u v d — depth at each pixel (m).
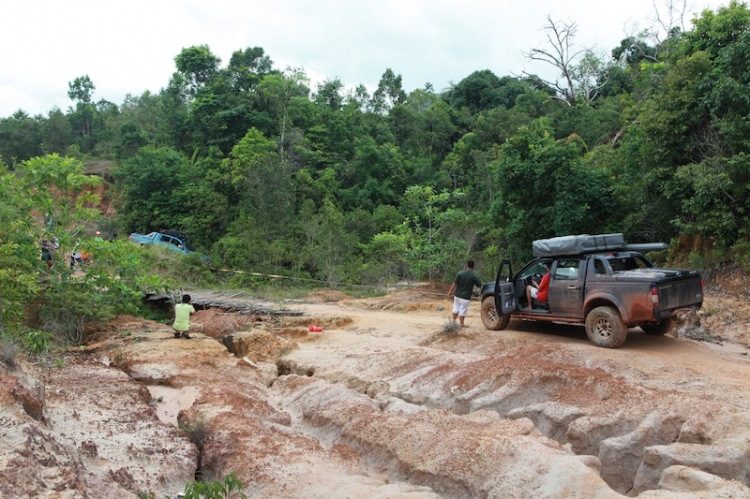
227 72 49.91
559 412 7.05
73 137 69.69
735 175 14.84
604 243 11.20
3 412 5.00
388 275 25.36
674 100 16.45
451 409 8.10
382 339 13.29
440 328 14.08
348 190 43.47
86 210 15.45
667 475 5.02
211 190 36.53
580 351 9.69
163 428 6.71
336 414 7.64
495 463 5.49
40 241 14.90
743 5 16.72
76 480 4.39
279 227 29.94
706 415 6.14
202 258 27.52
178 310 13.01
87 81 87.75
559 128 42.59
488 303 12.59
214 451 6.16
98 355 11.48
